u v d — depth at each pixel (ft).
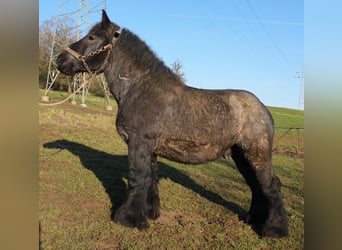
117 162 28.96
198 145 14.76
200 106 14.97
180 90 15.31
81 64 15.52
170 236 14.39
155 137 14.64
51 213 15.35
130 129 14.65
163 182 23.82
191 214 17.56
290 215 17.99
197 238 14.38
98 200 18.20
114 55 15.47
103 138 42.91
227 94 15.93
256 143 15.10
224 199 20.74
